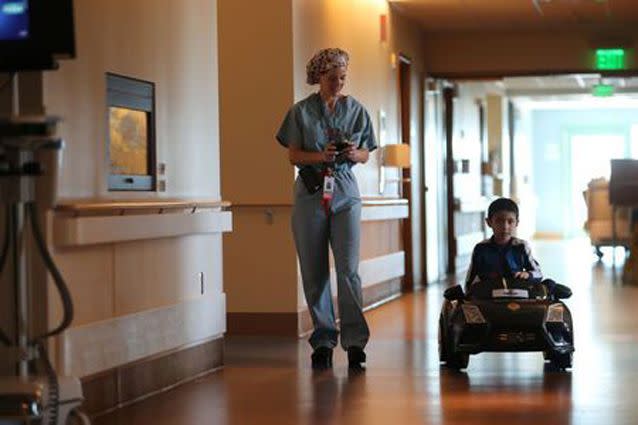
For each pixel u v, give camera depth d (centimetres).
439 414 651
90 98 659
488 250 848
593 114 3847
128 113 717
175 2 785
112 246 680
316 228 858
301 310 1078
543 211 3897
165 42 768
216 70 863
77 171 643
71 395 532
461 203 2097
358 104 873
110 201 683
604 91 2636
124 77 706
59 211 614
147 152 745
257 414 658
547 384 761
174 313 767
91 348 649
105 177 677
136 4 722
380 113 1440
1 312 584
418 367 849
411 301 1448
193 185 815
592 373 810
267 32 1066
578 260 2325
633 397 705
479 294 822
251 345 996
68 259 625
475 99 2423
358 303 859
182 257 787
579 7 1617
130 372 706
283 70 1064
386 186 1471
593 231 2339
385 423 626
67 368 621
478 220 2453
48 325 600
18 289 531
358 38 1326
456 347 807
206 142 840
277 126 1065
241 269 1078
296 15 1073
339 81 857
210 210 833
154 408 682
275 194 1065
